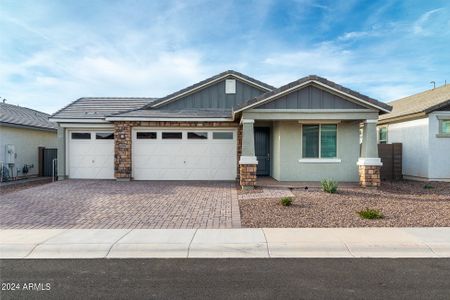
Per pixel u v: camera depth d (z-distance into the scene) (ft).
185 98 54.24
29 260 17.84
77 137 51.93
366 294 13.62
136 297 13.42
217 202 32.30
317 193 36.60
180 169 50.29
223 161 50.26
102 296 13.52
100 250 19.20
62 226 23.93
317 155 45.42
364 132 40.98
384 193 36.78
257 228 23.29
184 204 31.45
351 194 36.04
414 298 13.25
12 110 65.87
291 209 28.99
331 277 15.40
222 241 20.35
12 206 30.73
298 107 39.99
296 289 14.12
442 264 17.10
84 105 57.57
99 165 51.83
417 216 26.35
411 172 53.83
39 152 62.44
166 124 49.55
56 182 47.47
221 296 13.48
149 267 16.76
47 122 68.13
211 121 49.16
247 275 15.67
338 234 21.72
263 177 51.24
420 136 51.62
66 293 13.80
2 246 19.44
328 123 45.21
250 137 40.11
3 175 52.60
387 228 23.07
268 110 39.99
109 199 33.99
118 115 48.52
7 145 54.54
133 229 23.07
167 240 20.52
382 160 53.31
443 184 45.85
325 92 40.09
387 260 17.71
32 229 23.06
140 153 50.21
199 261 17.62
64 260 17.84
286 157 45.44
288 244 19.80
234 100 54.24
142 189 40.65
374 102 39.37
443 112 49.37
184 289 14.16
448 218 25.70
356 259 17.89
